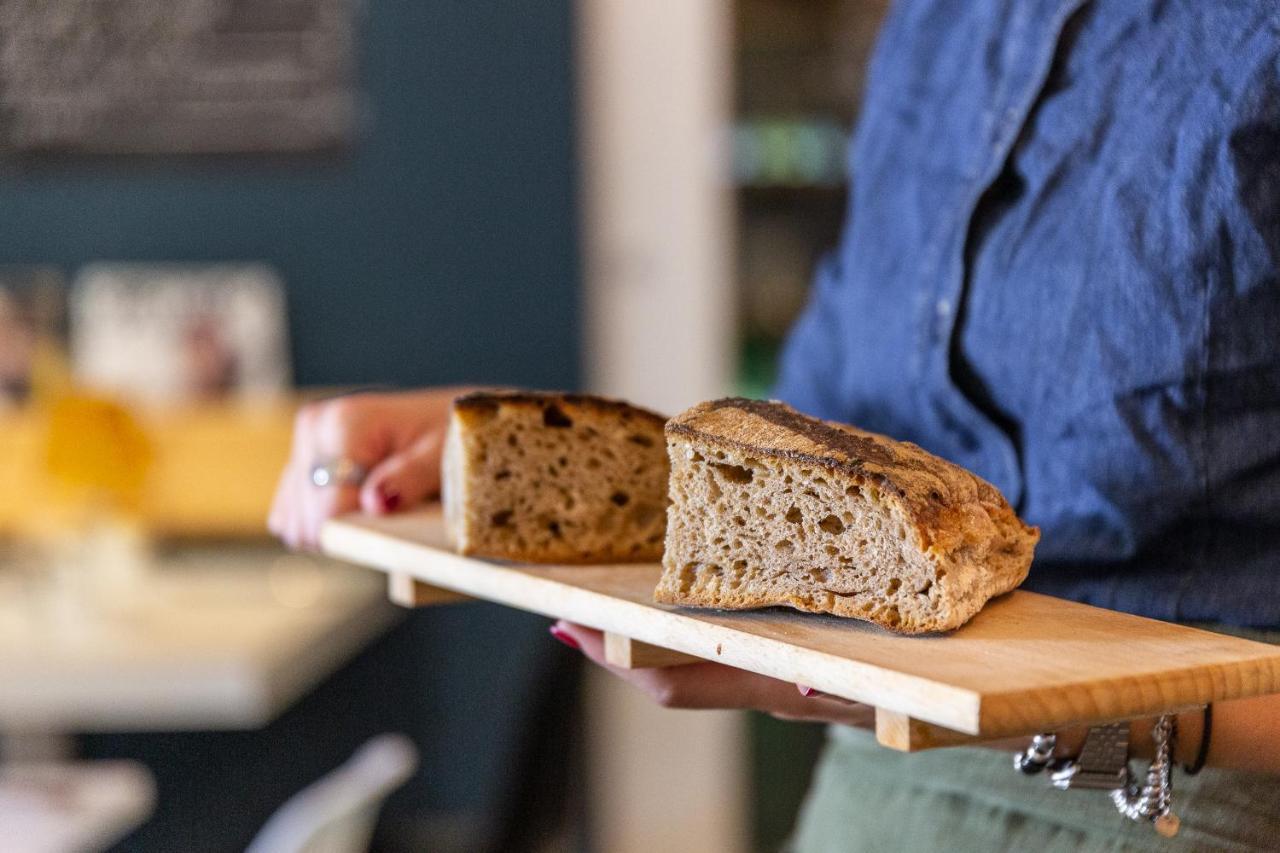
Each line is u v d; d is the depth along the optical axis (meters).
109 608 2.49
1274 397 1.01
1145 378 1.02
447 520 1.15
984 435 1.10
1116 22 1.06
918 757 1.14
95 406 2.46
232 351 2.96
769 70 2.92
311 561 2.85
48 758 2.59
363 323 2.97
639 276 2.97
